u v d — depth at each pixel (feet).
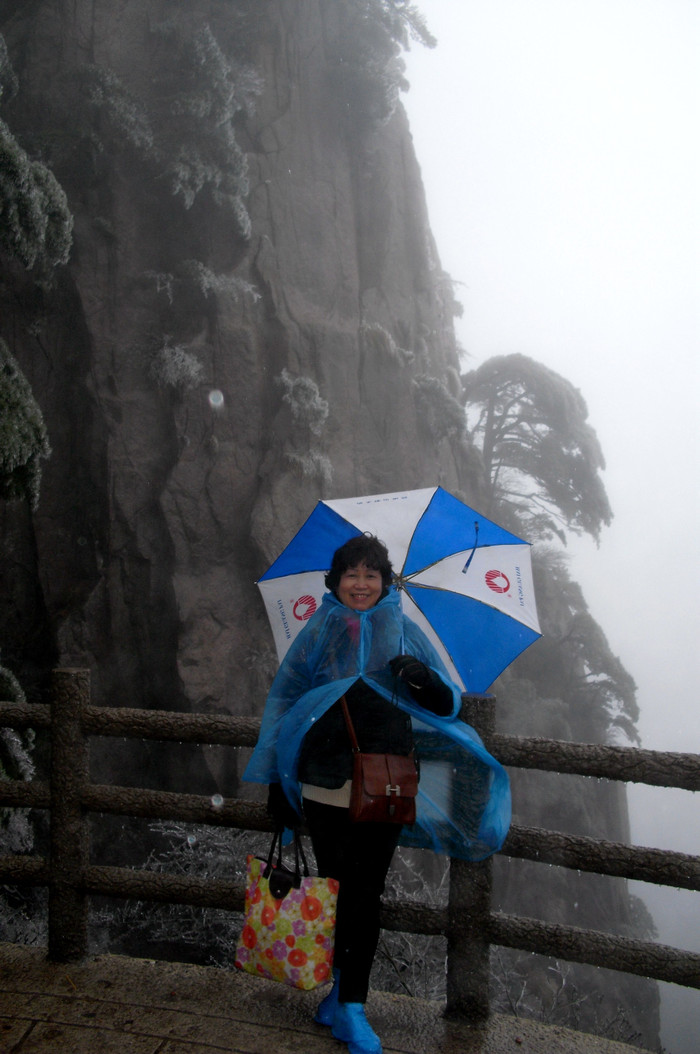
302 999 9.41
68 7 83.51
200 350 82.28
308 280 90.84
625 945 8.68
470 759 8.96
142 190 82.94
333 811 8.32
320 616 8.72
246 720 9.64
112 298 81.00
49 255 44.73
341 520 10.19
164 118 81.15
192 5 88.94
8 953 10.36
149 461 80.12
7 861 10.27
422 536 10.07
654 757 8.52
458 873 9.14
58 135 78.95
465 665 9.80
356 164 98.02
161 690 77.51
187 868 51.55
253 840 51.93
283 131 92.94
